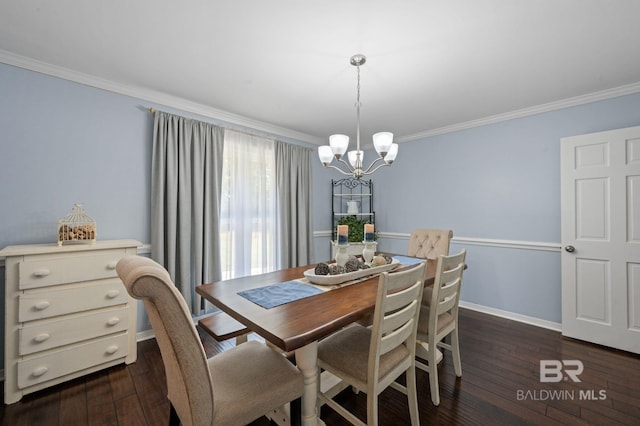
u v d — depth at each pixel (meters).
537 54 1.96
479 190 3.33
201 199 2.84
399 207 4.13
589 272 2.54
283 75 2.28
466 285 3.43
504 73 2.23
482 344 2.48
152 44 1.88
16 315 1.72
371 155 4.51
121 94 2.47
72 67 2.17
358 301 1.42
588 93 2.59
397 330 1.37
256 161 3.41
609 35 1.75
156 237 2.56
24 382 1.72
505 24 1.65
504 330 2.77
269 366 1.28
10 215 2.01
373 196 4.47
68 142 2.23
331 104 2.86
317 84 2.43
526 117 2.99
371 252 2.11
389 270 2.05
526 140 2.99
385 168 4.31
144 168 2.59
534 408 1.67
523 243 2.99
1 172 1.98
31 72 2.09
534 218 2.94
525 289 2.99
